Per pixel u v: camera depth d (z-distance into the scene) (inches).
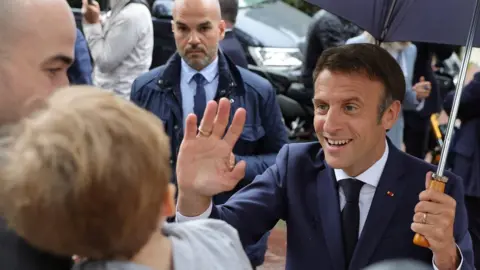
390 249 74.5
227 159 65.9
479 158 158.1
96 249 42.4
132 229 42.1
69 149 40.0
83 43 143.2
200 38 120.5
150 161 41.8
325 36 248.1
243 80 122.6
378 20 103.8
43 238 41.8
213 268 48.5
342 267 75.4
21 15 52.6
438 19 101.8
